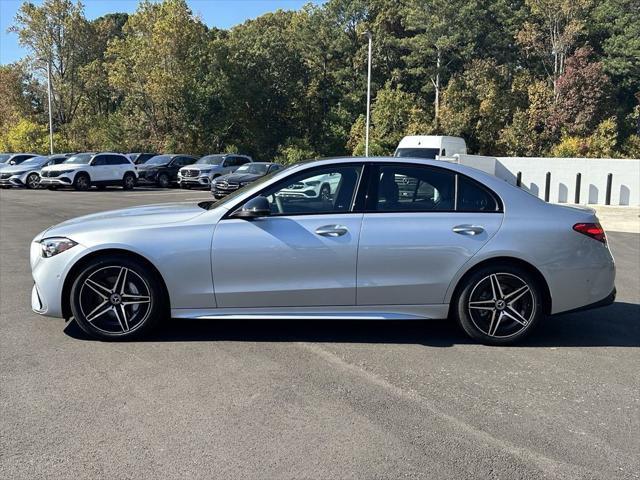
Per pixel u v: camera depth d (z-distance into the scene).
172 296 5.05
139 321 5.12
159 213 5.30
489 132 51.88
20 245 10.52
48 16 52.97
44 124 56.91
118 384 4.25
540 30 55.69
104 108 61.91
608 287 5.32
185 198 22.36
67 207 17.89
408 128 50.62
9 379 4.33
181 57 49.78
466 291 5.13
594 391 4.28
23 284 7.40
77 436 3.50
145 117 50.50
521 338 5.21
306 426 3.65
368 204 5.13
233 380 4.35
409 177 5.21
